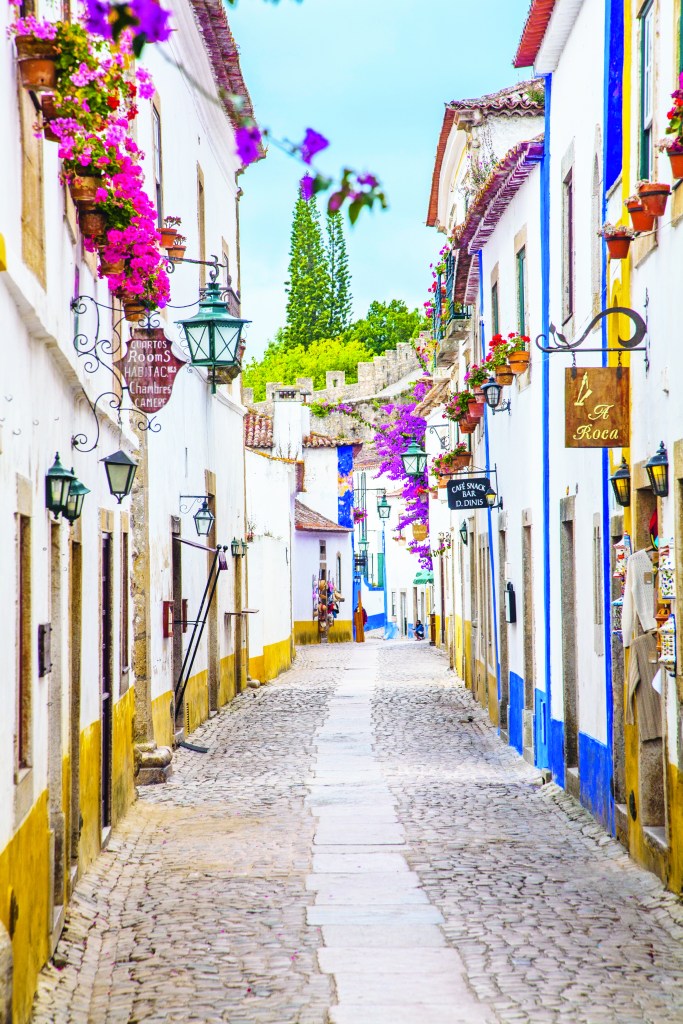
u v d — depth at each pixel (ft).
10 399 21.12
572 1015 22.57
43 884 25.11
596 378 35.42
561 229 47.78
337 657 140.15
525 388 56.29
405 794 47.67
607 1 39.32
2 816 19.88
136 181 30.78
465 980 24.77
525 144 51.83
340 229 296.30
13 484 21.26
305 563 170.91
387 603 195.31
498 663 66.44
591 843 38.34
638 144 35.09
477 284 74.54
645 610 33.73
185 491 64.85
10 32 21.49
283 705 83.66
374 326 301.84
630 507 35.45
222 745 63.00
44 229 25.52
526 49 49.78
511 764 56.03
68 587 29.63
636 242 34.60
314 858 36.40
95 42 25.46
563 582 47.52
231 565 87.04
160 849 38.14
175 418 61.52
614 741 38.34
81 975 25.96
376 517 205.26
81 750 32.68
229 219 85.51
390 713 78.43
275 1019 22.62
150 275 32.63
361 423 205.87
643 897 31.40
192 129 68.18
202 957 26.78
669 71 31.91
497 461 67.05
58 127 24.85
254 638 101.24
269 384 226.58
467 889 32.48
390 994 23.91
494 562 69.46
